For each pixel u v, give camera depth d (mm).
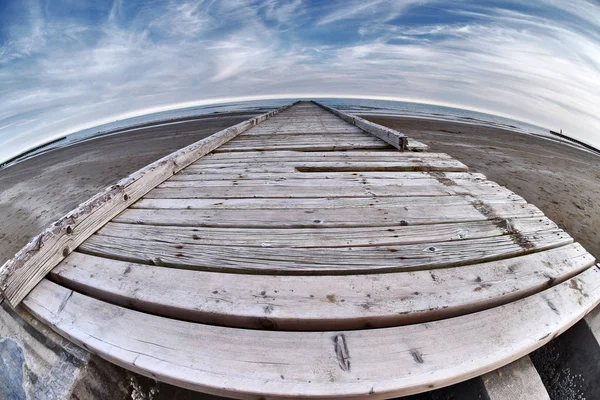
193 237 1414
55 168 9016
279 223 1535
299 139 4020
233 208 1741
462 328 920
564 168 7086
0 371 1021
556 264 1202
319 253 1257
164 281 1114
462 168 2422
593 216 4316
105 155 10008
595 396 1131
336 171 2510
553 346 1313
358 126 5047
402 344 860
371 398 774
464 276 1113
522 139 11406
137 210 1742
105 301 1081
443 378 793
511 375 998
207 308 975
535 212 1627
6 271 996
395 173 2340
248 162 2797
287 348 851
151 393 1261
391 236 1383
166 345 881
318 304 981
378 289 1044
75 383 1073
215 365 821
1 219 5273
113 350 882
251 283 1086
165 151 9492
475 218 1553
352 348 849
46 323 1029
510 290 1042
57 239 1229
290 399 765
